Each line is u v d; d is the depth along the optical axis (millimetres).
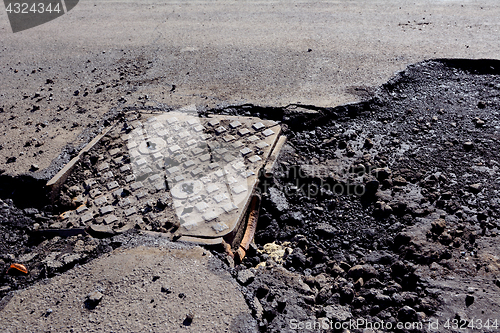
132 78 7000
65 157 5160
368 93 5984
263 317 3176
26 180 4832
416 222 4082
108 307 3268
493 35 7371
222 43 7926
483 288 3273
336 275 3705
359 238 4062
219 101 6070
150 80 6883
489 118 5477
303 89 6191
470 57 6660
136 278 3500
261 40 7914
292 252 4008
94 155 5133
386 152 5086
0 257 3994
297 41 7762
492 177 4535
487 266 3461
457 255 3619
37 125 5934
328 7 9367
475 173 4621
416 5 9148
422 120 5578
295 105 5801
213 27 8719
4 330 3186
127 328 3082
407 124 5547
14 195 4781
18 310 3354
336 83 6297
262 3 9906
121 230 4074
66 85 7012
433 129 5406
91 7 10648
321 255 3928
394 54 7004
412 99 6027
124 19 9633
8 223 4395
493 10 8531
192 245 3803
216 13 9500
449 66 6629
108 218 4242
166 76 6949
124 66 7438
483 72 6457
